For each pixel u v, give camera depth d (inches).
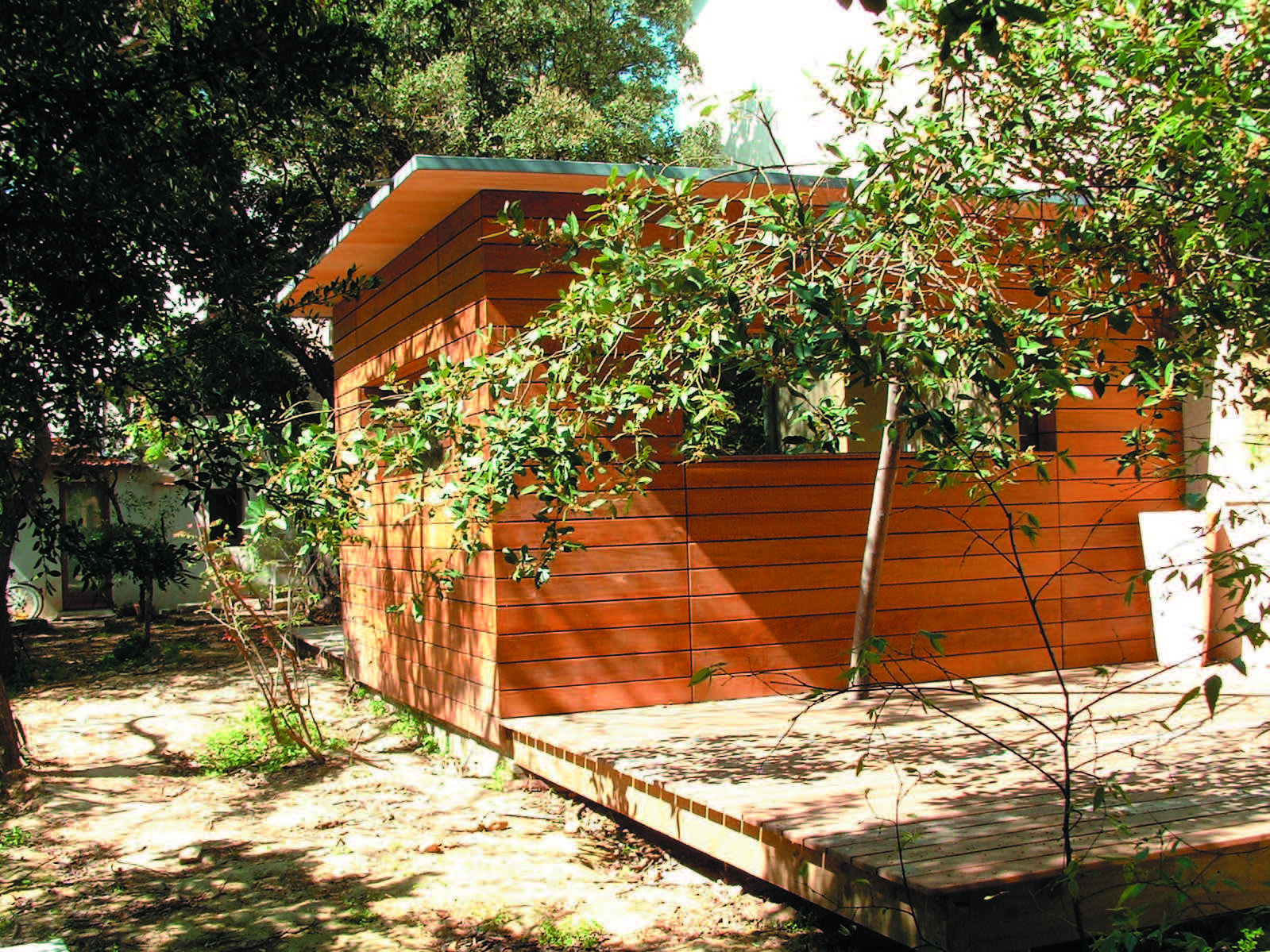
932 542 301.9
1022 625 309.6
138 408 269.3
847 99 210.7
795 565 288.2
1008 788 182.2
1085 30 199.0
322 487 212.1
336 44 243.0
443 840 241.1
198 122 232.1
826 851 150.9
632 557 273.6
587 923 189.8
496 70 705.6
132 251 228.2
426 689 323.3
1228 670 285.1
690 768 207.8
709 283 178.7
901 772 198.4
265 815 268.2
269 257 261.7
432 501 269.6
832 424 236.7
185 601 761.6
